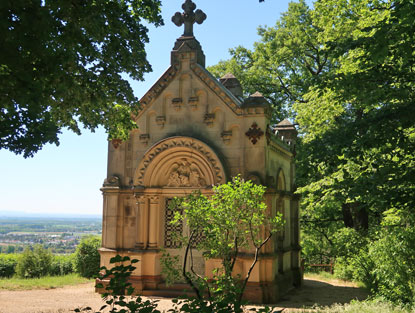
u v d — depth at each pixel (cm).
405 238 1380
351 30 1884
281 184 1922
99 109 1291
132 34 1160
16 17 809
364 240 2081
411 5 923
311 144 1257
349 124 1207
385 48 1013
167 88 1744
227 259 1132
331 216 3069
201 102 1695
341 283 2167
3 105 840
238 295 1074
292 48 2969
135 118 1767
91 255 2317
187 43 1728
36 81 854
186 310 573
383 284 1476
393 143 1103
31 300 1538
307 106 2142
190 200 1148
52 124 1029
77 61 1055
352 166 1375
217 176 1611
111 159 1789
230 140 1642
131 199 1742
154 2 1260
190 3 1803
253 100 1636
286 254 1942
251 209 1141
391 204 1105
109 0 1109
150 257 1672
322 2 2155
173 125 1723
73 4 965
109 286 575
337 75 1216
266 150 1611
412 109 1088
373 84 1181
